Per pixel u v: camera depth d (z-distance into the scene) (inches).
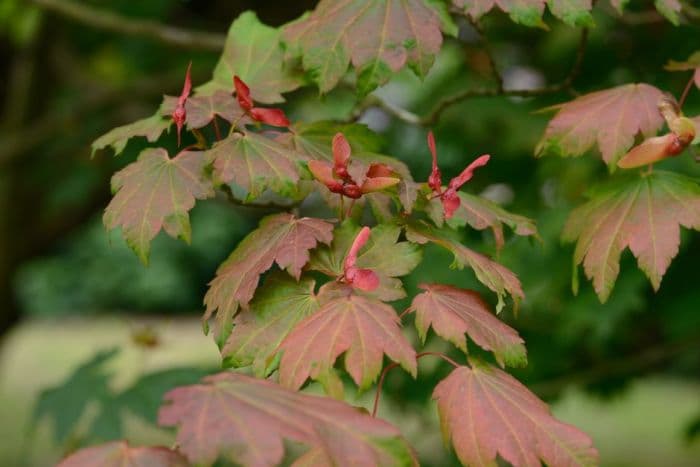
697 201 85.2
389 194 78.6
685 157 148.9
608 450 403.2
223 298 74.0
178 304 834.8
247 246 76.9
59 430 134.1
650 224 85.4
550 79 198.7
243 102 80.0
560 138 88.0
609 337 171.3
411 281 165.0
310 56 85.5
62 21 243.0
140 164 80.8
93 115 246.2
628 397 204.4
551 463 67.4
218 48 151.8
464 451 68.6
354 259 70.1
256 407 59.1
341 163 71.2
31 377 590.6
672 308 166.9
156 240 810.2
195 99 83.7
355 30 84.6
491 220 84.2
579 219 92.4
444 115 200.2
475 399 69.9
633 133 85.5
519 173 197.8
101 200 253.3
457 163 205.3
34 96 251.6
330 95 229.3
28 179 254.4
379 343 66.6
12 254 255.3
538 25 83.7
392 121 214.8
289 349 67.9
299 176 76.5
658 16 141.6
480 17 85.0
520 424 68.6
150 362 389.4
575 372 184.4
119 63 273.6
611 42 180.2
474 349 146.9
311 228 74.0
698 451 396.8
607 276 86.8
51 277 858.1
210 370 141.4
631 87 88.6
